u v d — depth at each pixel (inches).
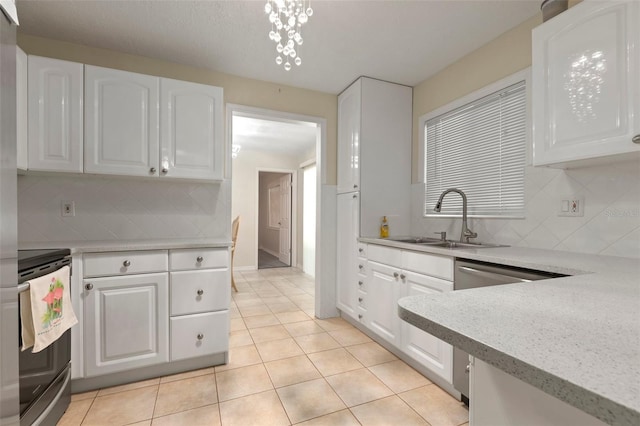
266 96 113.0
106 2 71.2
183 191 100.3
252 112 110.3
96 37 85.4
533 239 76.0
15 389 36.3
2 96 33.9
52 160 75.3
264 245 339.6
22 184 83.3
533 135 61.7
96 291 71.5
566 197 69.1
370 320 99.8
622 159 54.8
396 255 87.6
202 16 76.4
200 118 90.5
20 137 71.0
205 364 83.0
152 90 85.0
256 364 84.4
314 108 121.6
